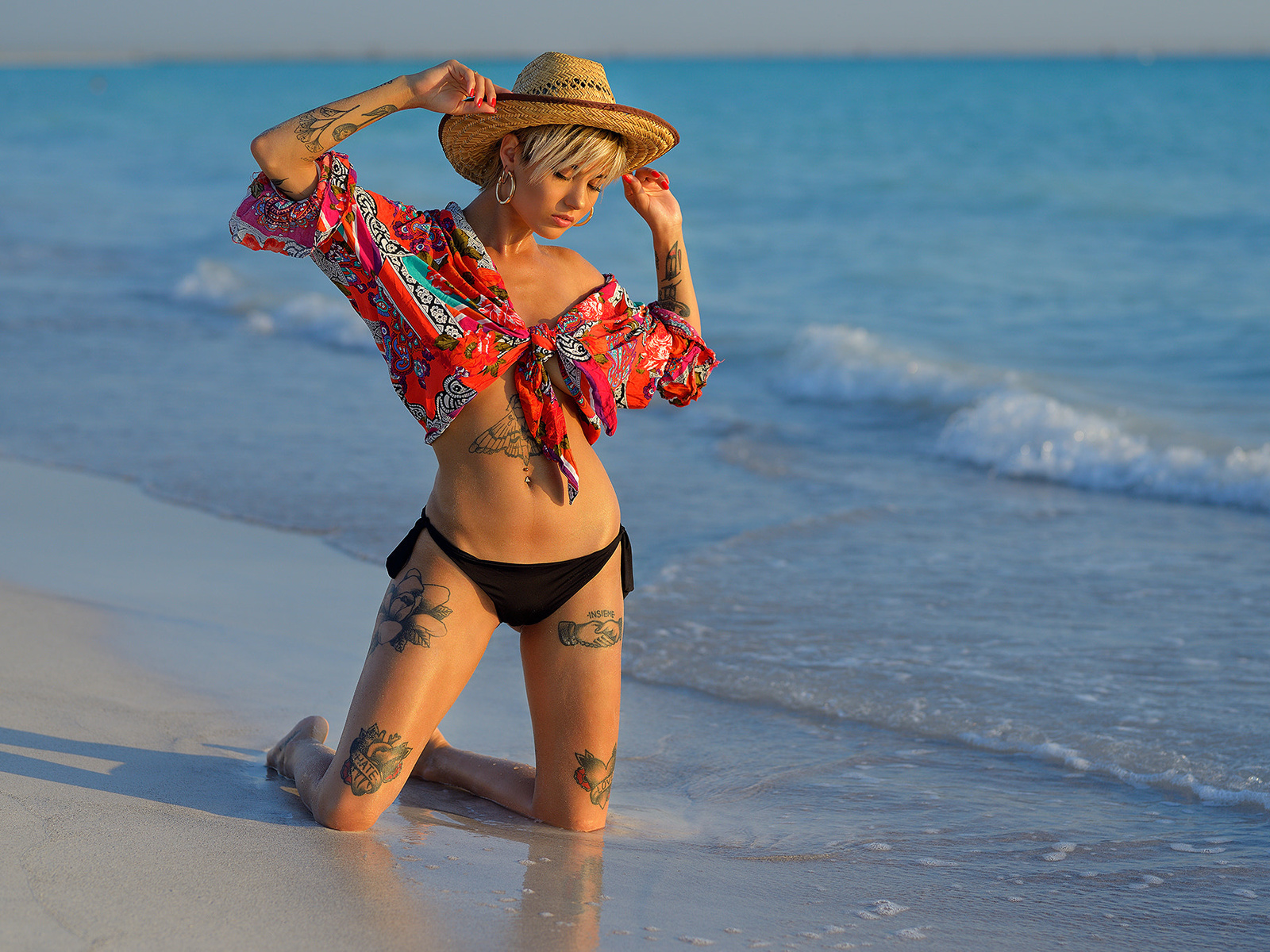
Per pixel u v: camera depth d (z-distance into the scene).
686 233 19.94
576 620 3.02
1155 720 4.16
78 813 2.80
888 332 12.62
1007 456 8.23
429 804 3.28
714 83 87.50
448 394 2.82
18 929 2.19
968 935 2.64
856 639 5.03
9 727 3.43
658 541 6.46
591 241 17.95
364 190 2.81
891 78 96.56
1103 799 3.62
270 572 5.84
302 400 9.78
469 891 2.60
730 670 4.71
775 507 7.15
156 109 58.56
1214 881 3.01
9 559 5.73
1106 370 10.83
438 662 2.89
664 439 8.87
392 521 6.70
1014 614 5.31
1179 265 15.94
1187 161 27.89
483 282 2.83
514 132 2.79
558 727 3.07
